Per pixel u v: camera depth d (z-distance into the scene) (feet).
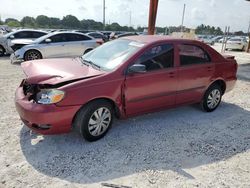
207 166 11.05
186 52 15.33
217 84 17.60
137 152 11.83
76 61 15.02
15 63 34.50
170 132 14.10
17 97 12.02
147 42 13.98
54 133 11.34
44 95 11.06
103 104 12.30
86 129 12.00
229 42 79.25
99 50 15.49
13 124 14.01
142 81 13.25
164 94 14.47
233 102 20.47
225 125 15.53
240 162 11.53
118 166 10.70
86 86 11.50
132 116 13.79
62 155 11.30
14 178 9.62
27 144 12.05
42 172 10.06
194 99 16.39
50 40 35.42
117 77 12.39
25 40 40.42
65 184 9.45
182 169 10.73
